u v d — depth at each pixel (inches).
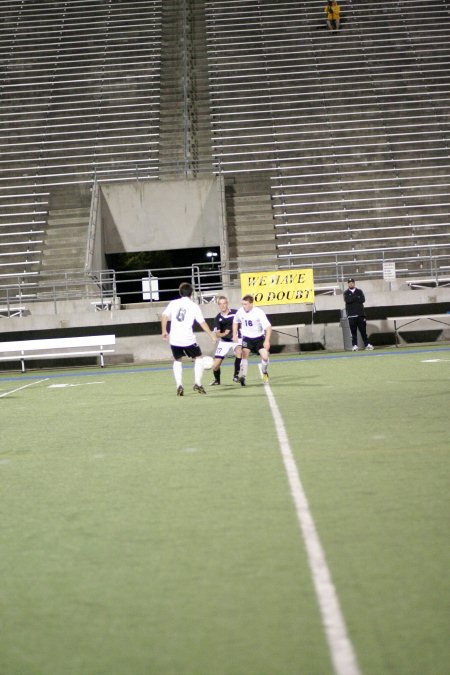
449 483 402.6
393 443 522.0
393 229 1913.1
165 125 2298.2
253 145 2180.1
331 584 265.9
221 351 1017.5
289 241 1910.7
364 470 442.9
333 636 225.0
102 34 2677.2
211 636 229.9
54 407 876.0
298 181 2063.2
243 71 2482.8
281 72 2471.7
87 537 339.6
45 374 1512.1
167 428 652.1
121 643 228.8
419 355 1354.6
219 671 207.0
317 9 2714.1
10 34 2733.8
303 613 242.8
